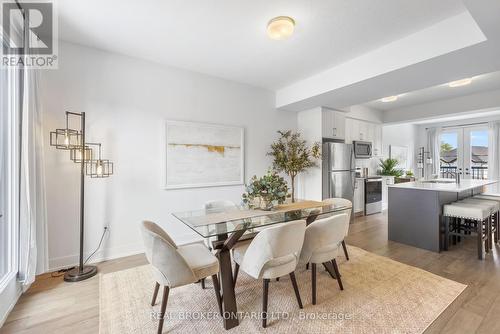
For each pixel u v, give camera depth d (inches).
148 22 90.4
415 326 66.7
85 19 88.4
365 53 114.6
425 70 104.3
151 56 118.7
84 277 94.3
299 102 158.2
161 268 62.7
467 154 261.9
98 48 110.7
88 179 109.2
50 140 97.7
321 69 134.0
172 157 129.6
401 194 134.6
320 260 78.1
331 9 82.7
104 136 112.6
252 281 92.4
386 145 256.2
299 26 92.7
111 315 72.4
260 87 164.7
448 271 99.2
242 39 102.7
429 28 92.9
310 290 85.4
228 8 82.4
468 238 142.7
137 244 120.7
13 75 82.7
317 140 172.1
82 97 107.5
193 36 100.3
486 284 88.3
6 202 81.1
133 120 119.6
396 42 103.3
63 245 103.8
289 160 163.9
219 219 81.0
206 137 140.7
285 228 64.8
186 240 134.6
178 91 132.2
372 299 79.6
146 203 123.4
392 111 227.8
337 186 171.9
